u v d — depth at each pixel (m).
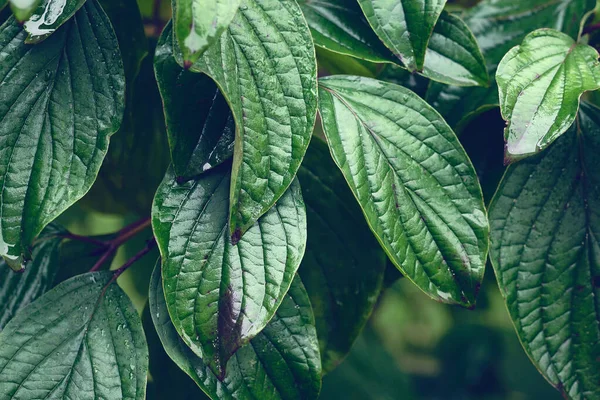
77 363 0.62
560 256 0.65
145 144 0.70
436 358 1.91
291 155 0.58
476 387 1.89
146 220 0.70
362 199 0.61
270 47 0.59
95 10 0.62
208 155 0.61
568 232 0.65
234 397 0.62
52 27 0.60
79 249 0.69
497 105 0.66
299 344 0.63
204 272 0.60
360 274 0.68
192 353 0.62
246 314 0.60
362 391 1.10
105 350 0.62
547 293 0.65
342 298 0.68
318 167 0.67
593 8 0.68
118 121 0.61
